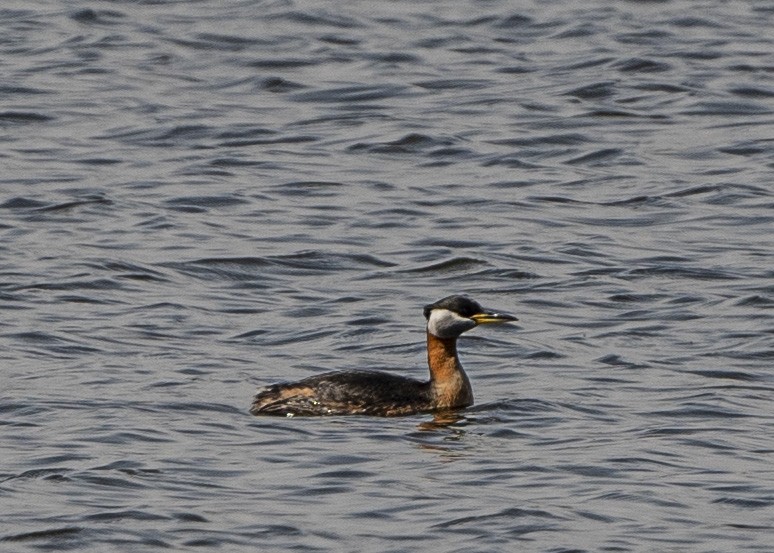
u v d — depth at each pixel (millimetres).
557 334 20797
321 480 14930
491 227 26312
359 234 25938
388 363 19578
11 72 36531
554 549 13242
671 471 15250
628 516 14016
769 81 36062
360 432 16609
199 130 32469
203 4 43750
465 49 39250
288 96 35375
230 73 37094
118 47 39062
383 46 39406
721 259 24344
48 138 31828
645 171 29750
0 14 41844
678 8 43250
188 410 17266
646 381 18641
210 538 13445
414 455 15789
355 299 22547
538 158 30750
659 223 26484
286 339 20578
